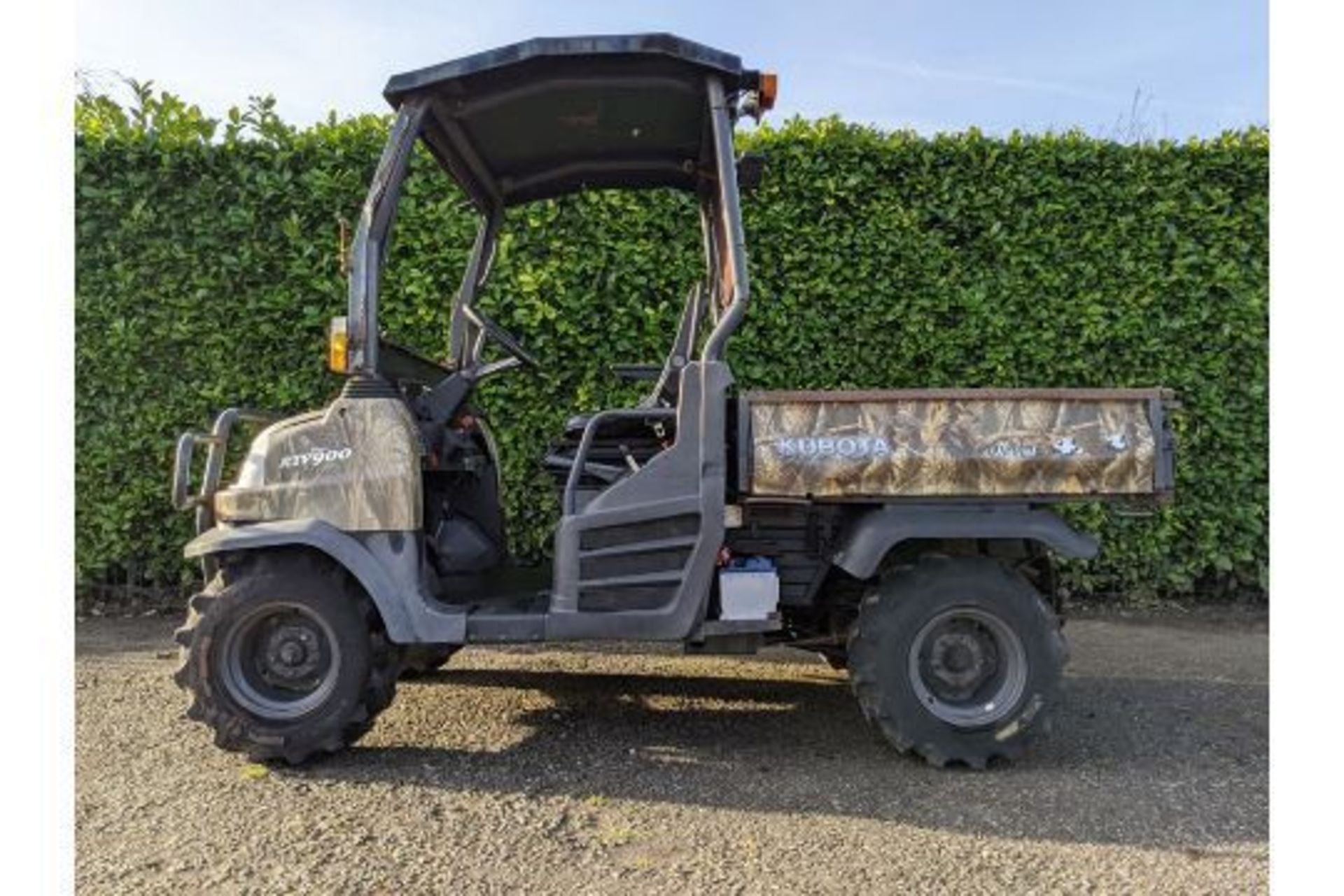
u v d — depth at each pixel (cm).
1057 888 254
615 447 392
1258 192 573
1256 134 576
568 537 345
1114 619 582
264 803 305
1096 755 359
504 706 411
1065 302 570
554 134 393
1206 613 593
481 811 301
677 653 508
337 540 337
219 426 381
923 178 565
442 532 384
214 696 334
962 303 566
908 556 360
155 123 559
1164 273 572
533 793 316
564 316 558
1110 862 270
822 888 253
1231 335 575
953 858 271
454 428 413
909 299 566
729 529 363
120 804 304
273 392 559
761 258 562
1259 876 262
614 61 339
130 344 555
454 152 396
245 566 346
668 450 346
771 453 340
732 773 337
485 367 419
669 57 336
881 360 567
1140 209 571
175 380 562
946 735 339
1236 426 580
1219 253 572
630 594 346
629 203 557
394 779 327
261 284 560
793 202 562
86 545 568
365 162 558
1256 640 539
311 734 332
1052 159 566
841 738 376
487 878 257
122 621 562
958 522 343
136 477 564
